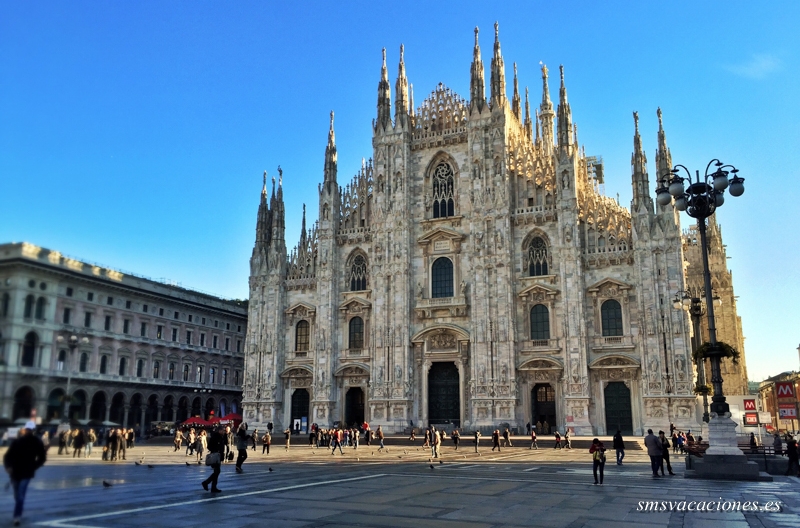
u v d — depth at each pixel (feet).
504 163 275.59
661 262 244.42
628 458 175.83
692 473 116.88
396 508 76.64
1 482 39.96
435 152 293.84
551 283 261.44
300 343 303.68
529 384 258.78
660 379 236.63
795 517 72.54
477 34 294.25
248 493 88.63
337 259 301.22
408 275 284.20
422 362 275.80
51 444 43.60
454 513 73.26
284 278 310.65
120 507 67.15
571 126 269.23
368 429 244.63
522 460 164.45
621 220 258.78
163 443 208.13
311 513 71.61
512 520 69.00
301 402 297.53
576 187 265.13
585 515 72.79
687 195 123.85
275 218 315.37
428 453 194.39
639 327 242.99
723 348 120.16
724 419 118.73
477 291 269.23
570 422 245.45
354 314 293.02
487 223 273.13
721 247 373.40
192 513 68.95
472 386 263.29
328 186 306.55
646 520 69.67
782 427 458.91
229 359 211.82
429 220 286.87
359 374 285.23
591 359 249.75
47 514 43.96
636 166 255.29
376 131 303.68
